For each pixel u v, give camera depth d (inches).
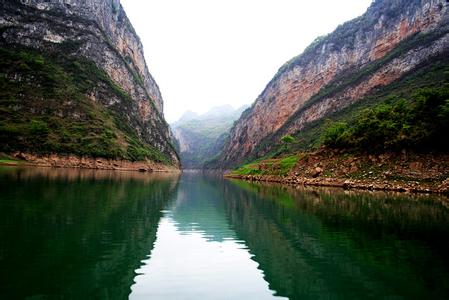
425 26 5964.6
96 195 1546.5
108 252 652.7
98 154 5019.7
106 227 875.4
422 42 5541.3
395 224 1023.0
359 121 2928.2
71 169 4109.3
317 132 5713.6
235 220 1114.1
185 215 1193.4
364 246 764.6
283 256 682.2
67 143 4842.5
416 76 4835.1
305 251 719.7
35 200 1243.2
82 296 442.9
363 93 6053.2
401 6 6815.9
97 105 6323.8
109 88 7012.8
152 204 1434.5
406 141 2359.7
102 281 500.7
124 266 576.4
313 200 1691.7
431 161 2192.4
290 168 3612.2
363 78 6333.7
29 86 5324.8
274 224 1042.7
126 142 6048.2
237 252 709.9
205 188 2640.3
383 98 4886.8
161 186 2559.1
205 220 1104.2
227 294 481.1
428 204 1470.2
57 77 5807.1
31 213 987.3
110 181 2561.5
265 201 1681.8
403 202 1546.5
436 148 2215.8
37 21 6722.4
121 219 1015.6
